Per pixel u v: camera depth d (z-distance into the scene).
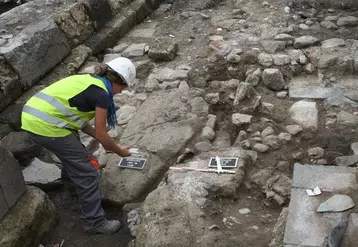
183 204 3.67
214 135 4.66
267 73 5.26
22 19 5.89
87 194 3.73
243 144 4.46
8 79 4.97
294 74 5.43
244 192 3.93
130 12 6.79
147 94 5.41
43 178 4.36
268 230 3.55
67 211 4.18
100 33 6.33
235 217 3.69
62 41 5.74
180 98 5.19
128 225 3.87
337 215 3.17
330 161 4.24
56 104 3.53
